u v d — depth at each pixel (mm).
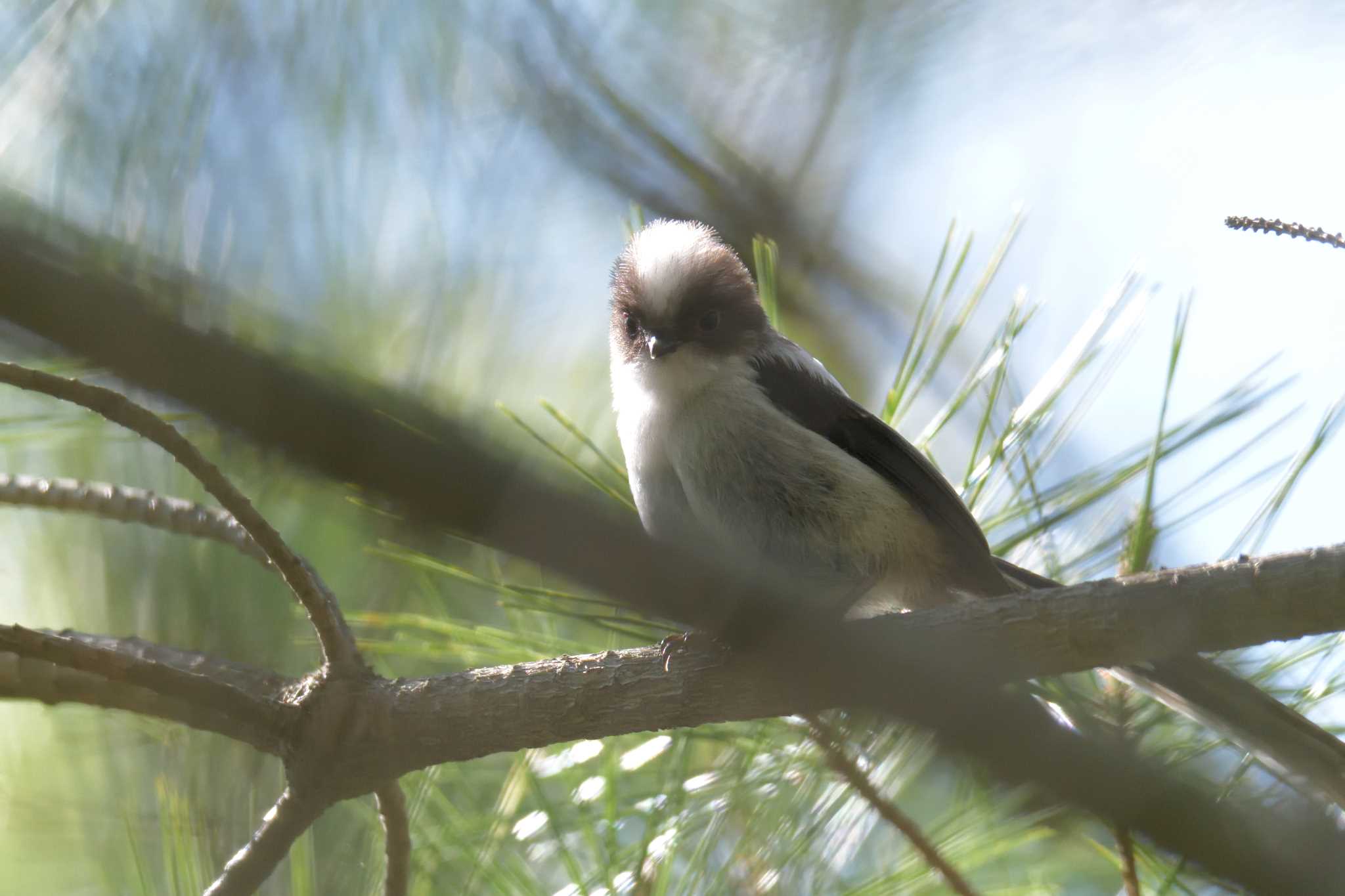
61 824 7016
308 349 4973
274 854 5770
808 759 6168
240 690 5758
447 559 6117
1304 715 6004
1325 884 4734
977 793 6199
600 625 6328
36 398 7129
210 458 6258
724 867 6039
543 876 6574
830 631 5582
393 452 3463
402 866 5918
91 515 6301
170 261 5051
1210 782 5477
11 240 3242
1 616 7414
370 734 5875
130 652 6414
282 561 5684
